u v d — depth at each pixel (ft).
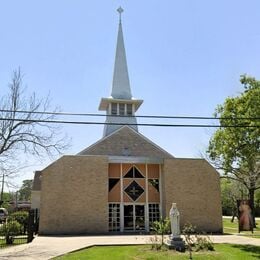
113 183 109.40
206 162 112.57
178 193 108.78
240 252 63.00
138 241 77.36
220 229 108.27
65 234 98.89
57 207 100.78
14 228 78.43
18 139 90.74
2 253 60.29
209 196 110.32
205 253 60.18
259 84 79.20
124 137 124.67
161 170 113.19
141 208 109.70
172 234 65.57
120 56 162.81
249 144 73.61
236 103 76.74
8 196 284.61
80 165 104.68
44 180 101.86
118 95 155.74
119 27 168.25
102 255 58.65
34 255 57.98
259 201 187.93
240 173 109.19
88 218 101.76
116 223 106.63
